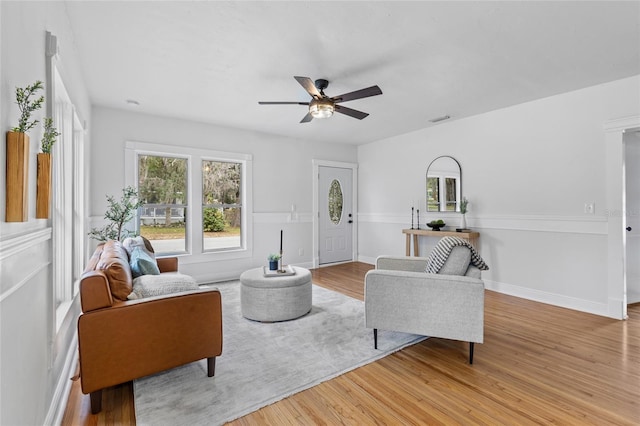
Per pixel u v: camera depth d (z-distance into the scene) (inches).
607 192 126.8
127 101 145.6
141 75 118.2
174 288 81.3
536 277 148.5
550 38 93.4
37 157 55.7
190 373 84.2
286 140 215.5
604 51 101.3
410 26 87.1
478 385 78.7
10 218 42.1
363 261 246.7
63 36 77.8
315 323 120.1
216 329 80.5
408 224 210.8
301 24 86.1
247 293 123.7
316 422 65.6
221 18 83.4
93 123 151.1
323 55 103.3
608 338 106.2
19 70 47.4
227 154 189.9
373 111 163.0
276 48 98.9
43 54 61.1
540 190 146.4
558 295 141.3
